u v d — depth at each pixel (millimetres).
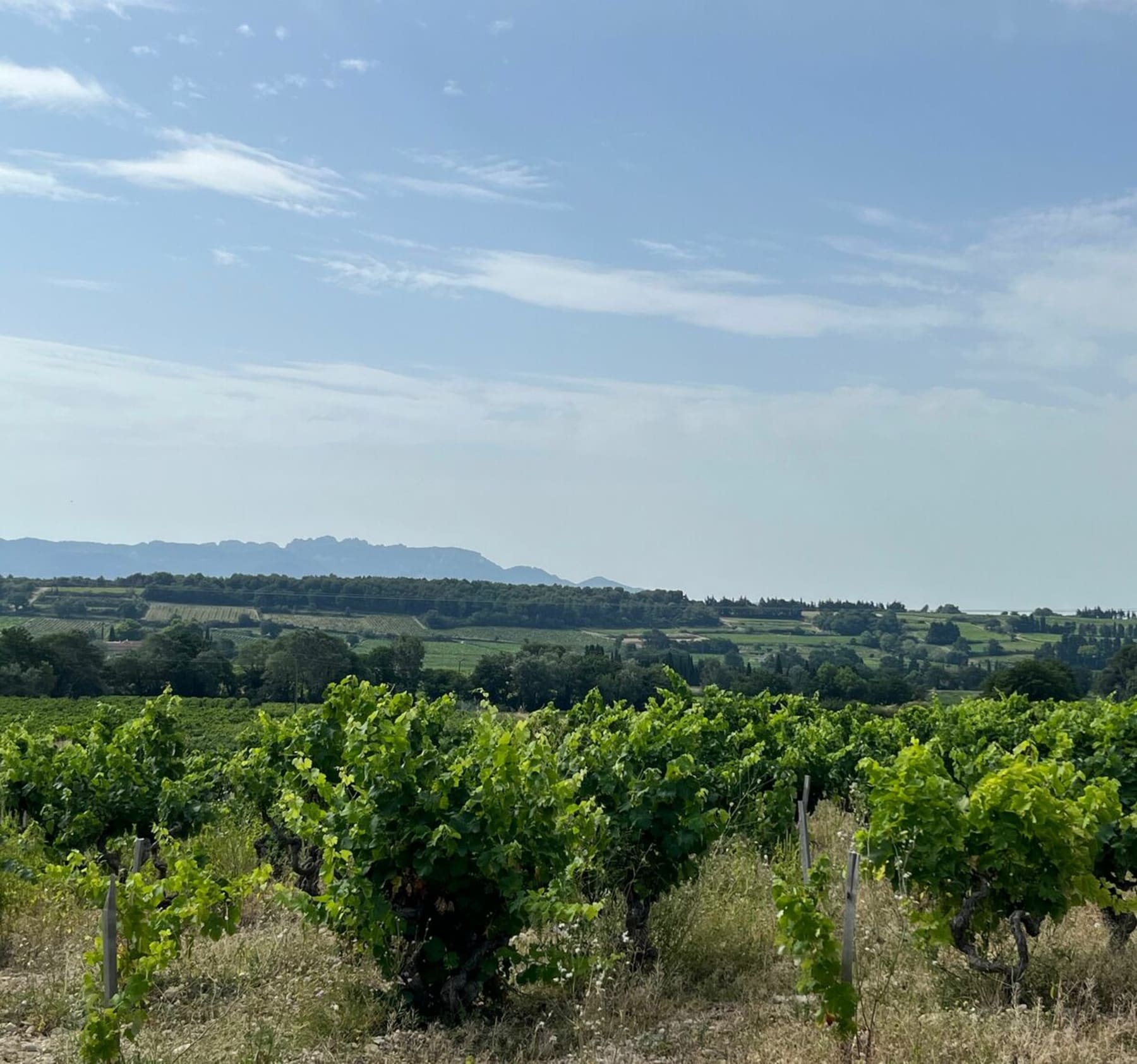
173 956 7508
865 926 9219
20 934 10789
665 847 9406
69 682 56562
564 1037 7504
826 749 18734
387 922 7914
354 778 8344
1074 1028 6676
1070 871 7844
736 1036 7285
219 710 48812
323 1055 7152
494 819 8039
